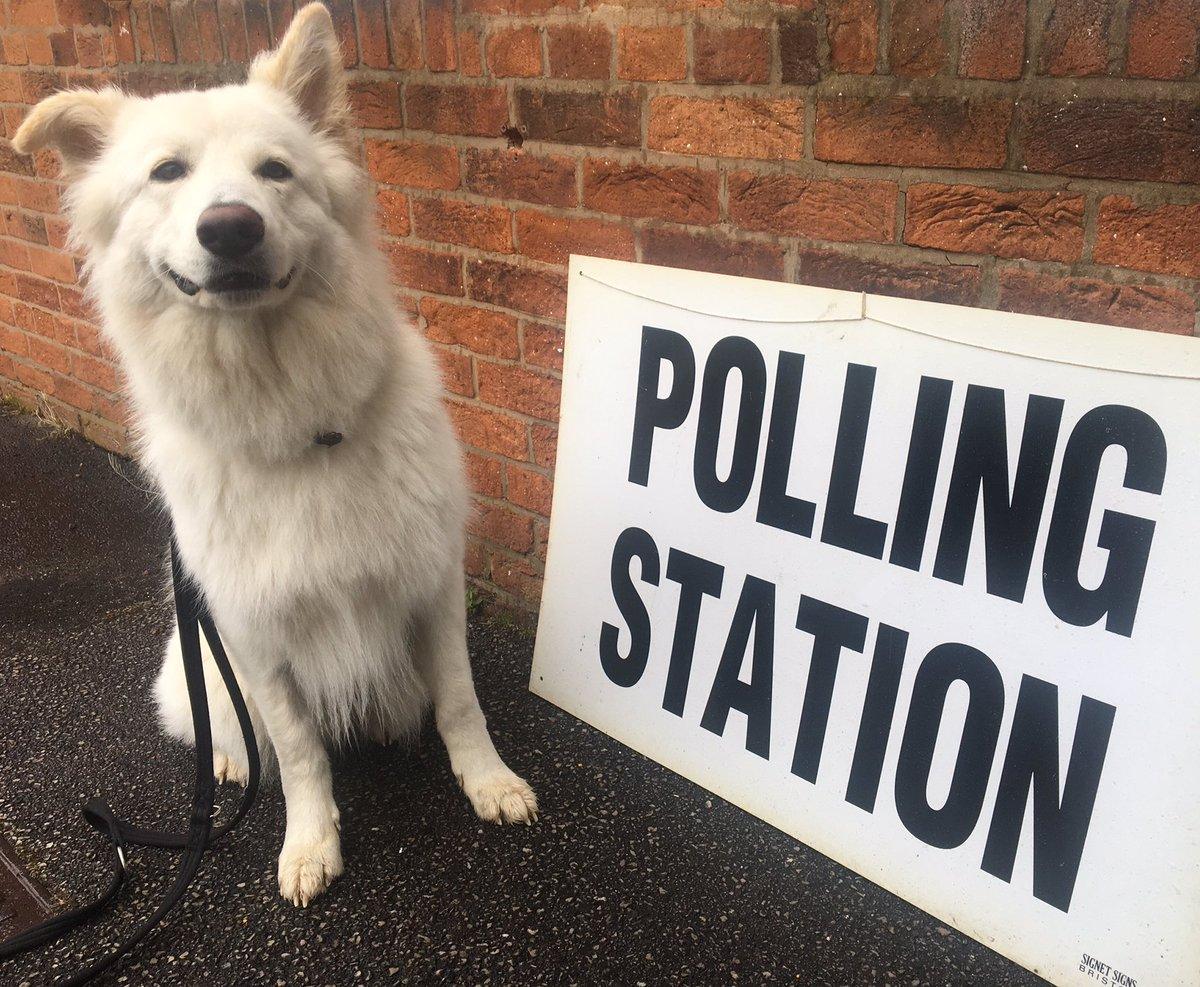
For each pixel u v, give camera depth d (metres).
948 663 1.85
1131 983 1.63
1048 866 1.74
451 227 2.76
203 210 1.71
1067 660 1.70
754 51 1.99
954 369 1.79
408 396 2.12
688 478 2.24
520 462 2.88
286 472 1.98
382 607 2.18
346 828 2.27
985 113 1.73
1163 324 1.66
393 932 1.98
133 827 2.22
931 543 1.86
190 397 1.93
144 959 1.96
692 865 2.10
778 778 2.13
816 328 1.97
